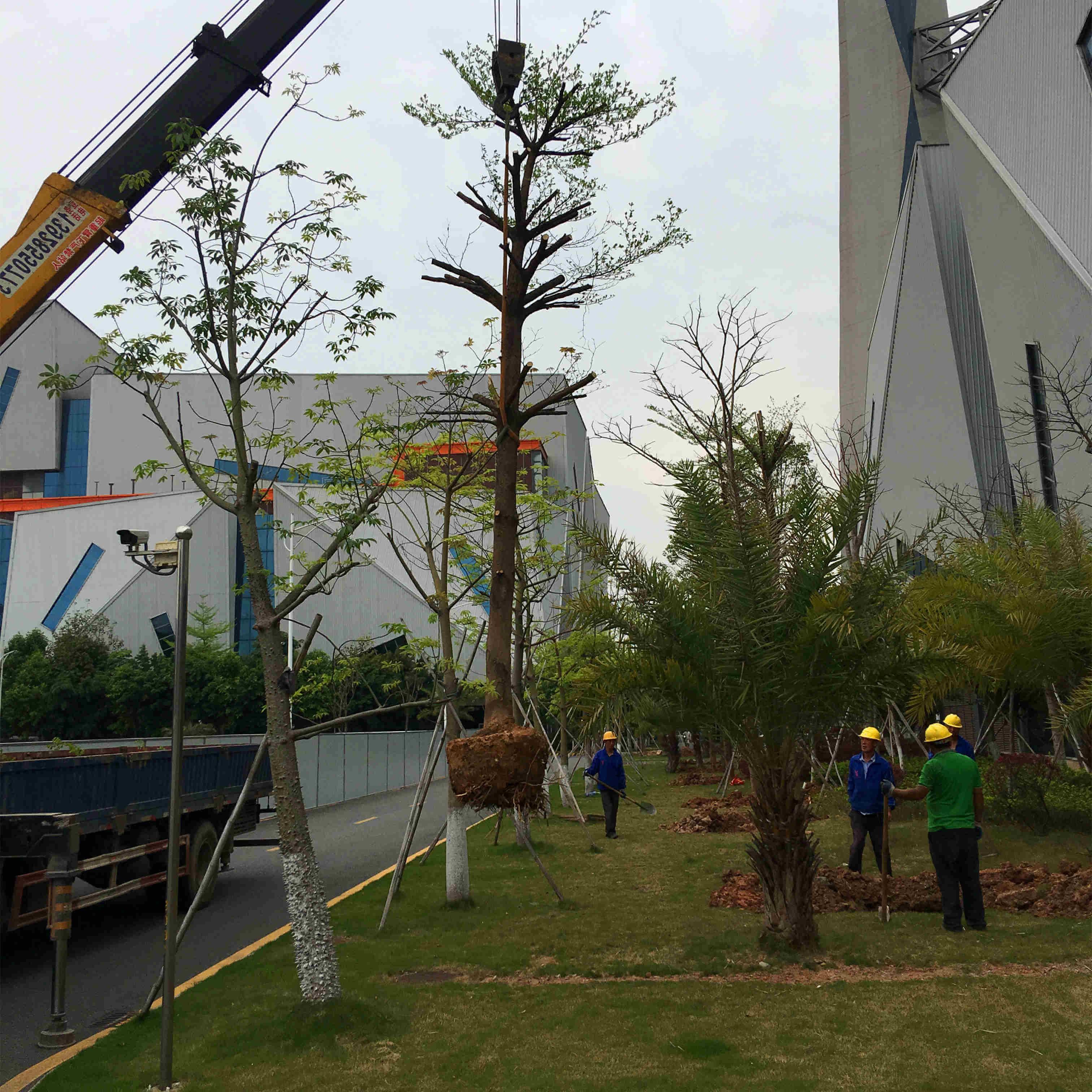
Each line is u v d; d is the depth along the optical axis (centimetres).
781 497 995
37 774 920
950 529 2534
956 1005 656
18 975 927
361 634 6625
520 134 1060
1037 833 1355
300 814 696
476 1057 597
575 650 1942
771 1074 545
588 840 1620
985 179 4312
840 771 1881
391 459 1280
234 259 734
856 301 8062
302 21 1560
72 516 7775
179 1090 564
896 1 8131
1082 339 3331
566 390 981
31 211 1488
